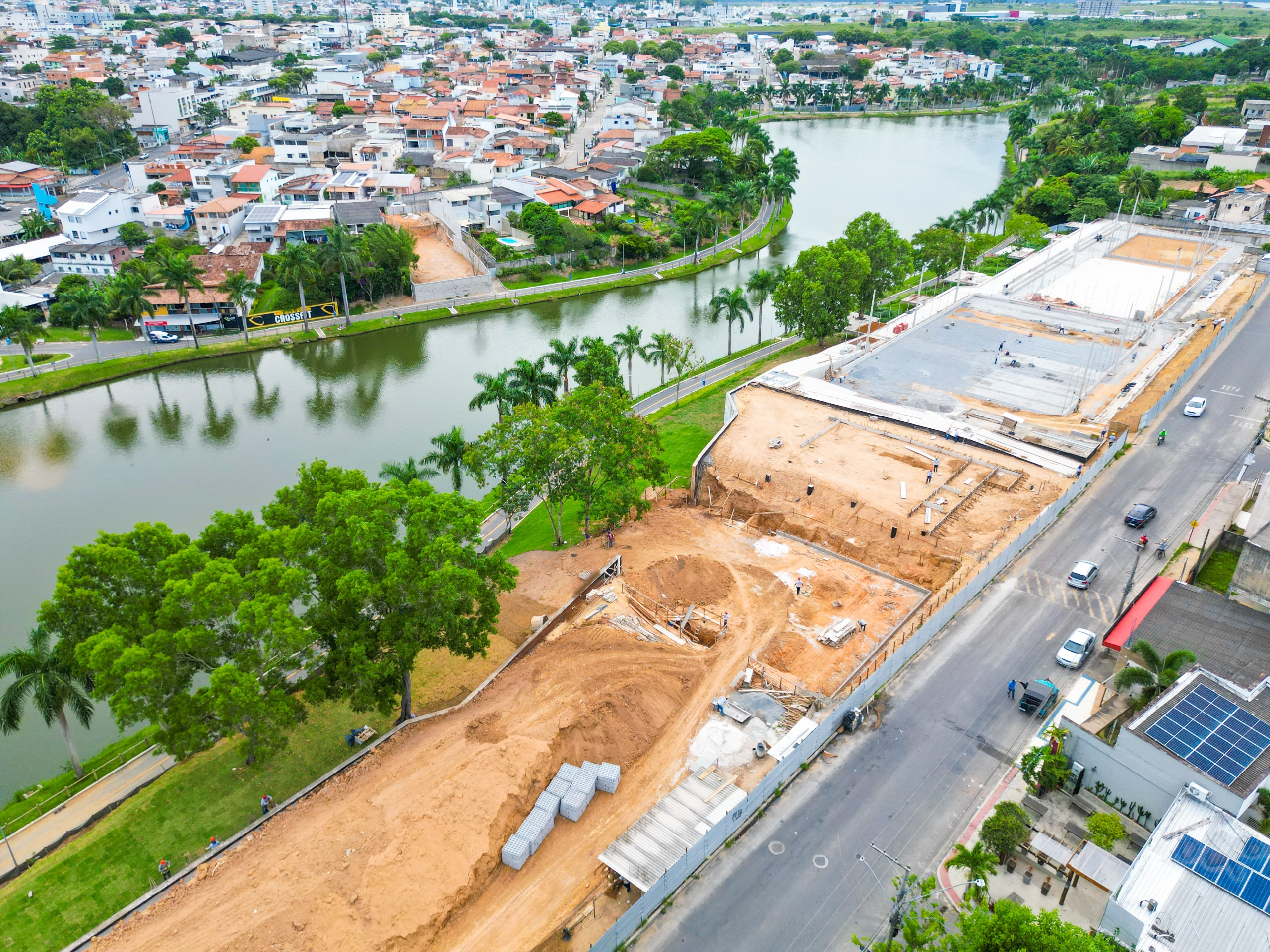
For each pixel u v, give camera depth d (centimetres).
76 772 6203
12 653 5644
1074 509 8169
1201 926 3978
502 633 7150
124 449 11538
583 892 4691
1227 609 6138
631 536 8394
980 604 6919
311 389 13325
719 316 15738
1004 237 18725
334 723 6388
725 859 4891
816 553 7969
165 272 13662
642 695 5909
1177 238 17588
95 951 4509
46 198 19812
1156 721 4950
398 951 4334
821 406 10281
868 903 4628
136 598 5591
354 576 5606
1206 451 9162
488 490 10531
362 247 15962
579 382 11000
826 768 5488
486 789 5041
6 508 10112
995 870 4659
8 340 13975
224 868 5019
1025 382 10938
